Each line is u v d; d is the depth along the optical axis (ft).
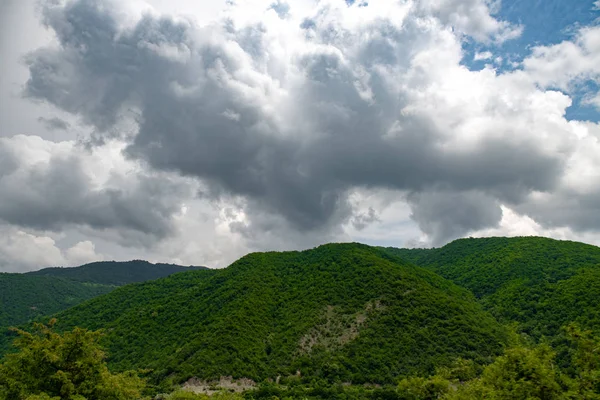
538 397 87.45
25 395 88.38
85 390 92.02
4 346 353.51
